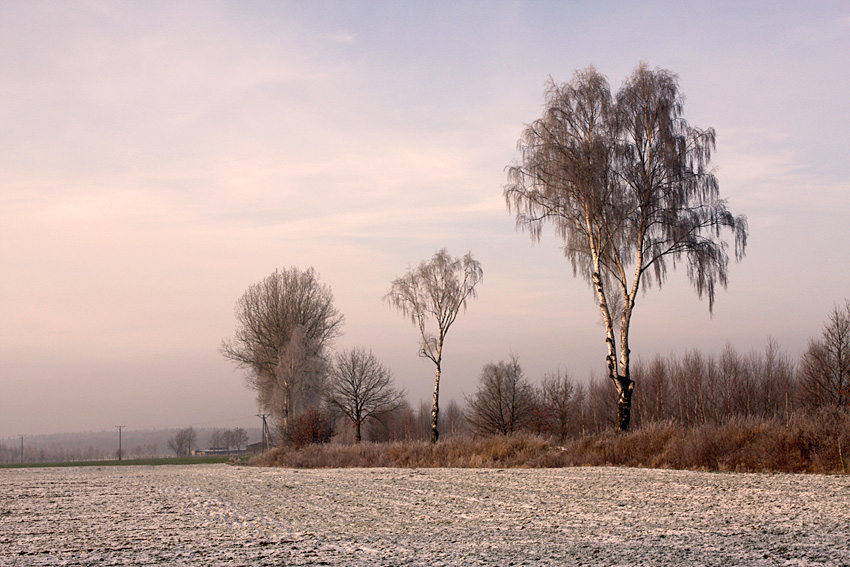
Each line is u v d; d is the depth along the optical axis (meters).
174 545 12.05
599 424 62.47
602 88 30.56
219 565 10.07
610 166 30.12
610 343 30.38
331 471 34.72
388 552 11.06
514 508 16.81
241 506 18.75
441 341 47.94
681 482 19.92
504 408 56.19
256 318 65.81
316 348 64.88
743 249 29.11
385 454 38.84
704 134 29.73
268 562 10.28
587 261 31.83
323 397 62.19
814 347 41.62
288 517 16.08
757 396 54.62
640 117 30.44
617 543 11.43
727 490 17.80
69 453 196.38
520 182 31.34
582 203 30.47
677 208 29.73
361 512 16.88
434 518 15.49
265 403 65.00
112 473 42.88
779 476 19.88
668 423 28.42
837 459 20.70
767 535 11.65
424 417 88.69
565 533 12.76
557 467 28.64
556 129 30.39
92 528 14.68
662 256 30.27
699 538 11.62
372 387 63.06
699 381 54.62
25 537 13.45
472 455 33.41
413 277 48.56
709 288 29.16
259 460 51.84
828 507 14.42
